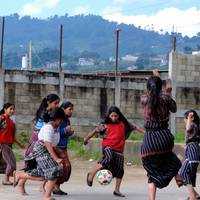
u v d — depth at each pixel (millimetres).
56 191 12758
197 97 34562
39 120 12141
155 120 10008
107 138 12562
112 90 33375
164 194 13258
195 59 34500
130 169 19344
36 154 11422
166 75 35281
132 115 33688
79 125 32438
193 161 11578
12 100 30734
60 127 12164
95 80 32875
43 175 11508
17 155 24250
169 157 10102
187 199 12133
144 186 14852
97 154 22688
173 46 35312
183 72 34125
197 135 11672
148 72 39344
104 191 13570
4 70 30516
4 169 13977
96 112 32906
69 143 29453
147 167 10094
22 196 12328
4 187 13656
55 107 11688
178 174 11688
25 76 31062
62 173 11438
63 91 32031
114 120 12531
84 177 17094
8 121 13852
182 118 34031
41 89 31484
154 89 10086
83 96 32594
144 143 10102
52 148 11227
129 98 33688
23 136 30719
